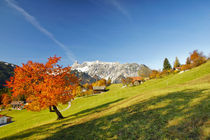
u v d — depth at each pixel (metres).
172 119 9.97
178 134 7.52
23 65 20.77
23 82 20.02
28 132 16.48
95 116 18.39
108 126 12.09
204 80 34.47
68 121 19.78
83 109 35.81
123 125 11.41
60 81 21.45
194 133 7.13
